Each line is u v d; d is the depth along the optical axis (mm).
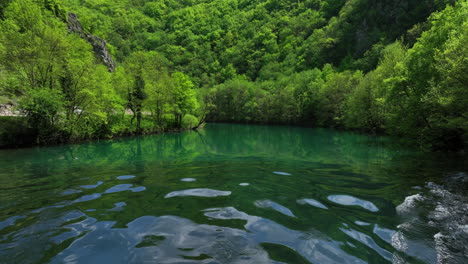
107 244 3242
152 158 13438
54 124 23453
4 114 24047
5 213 4496
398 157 13578
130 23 153875
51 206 4902
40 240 3367
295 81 72000
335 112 48219
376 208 5035
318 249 3176
